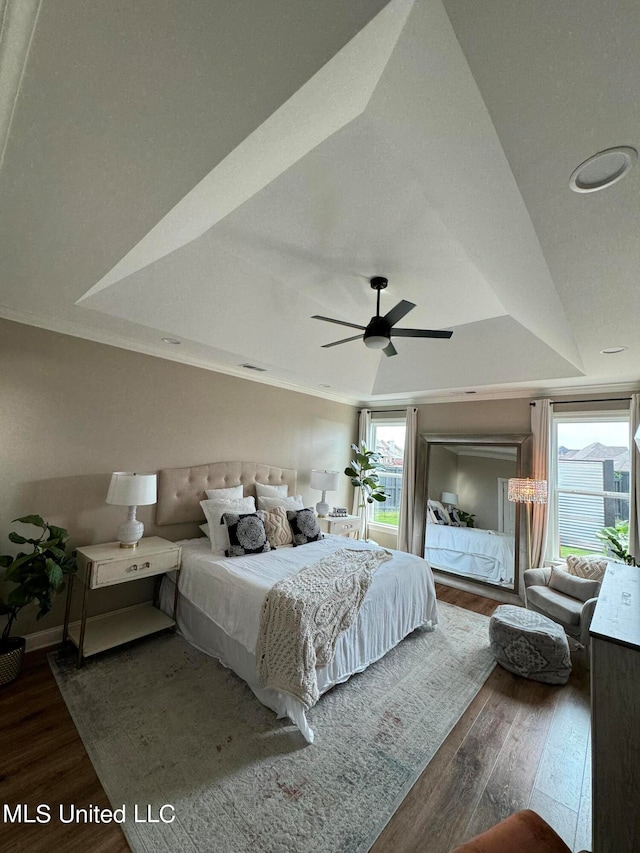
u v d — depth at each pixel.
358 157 1.60
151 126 1.08
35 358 2.73
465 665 2.73
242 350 3.51
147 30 0.82
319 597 2.24
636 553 3.42
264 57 0.87
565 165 1.14
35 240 1.72
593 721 1.32
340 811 1.54
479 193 1.44
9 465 2.60
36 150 1.19
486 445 4.65
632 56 0.82
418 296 2.99
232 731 1.96
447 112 1.12
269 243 2.37
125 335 3.10
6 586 2.54
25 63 0.90
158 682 2.35
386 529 5.65
